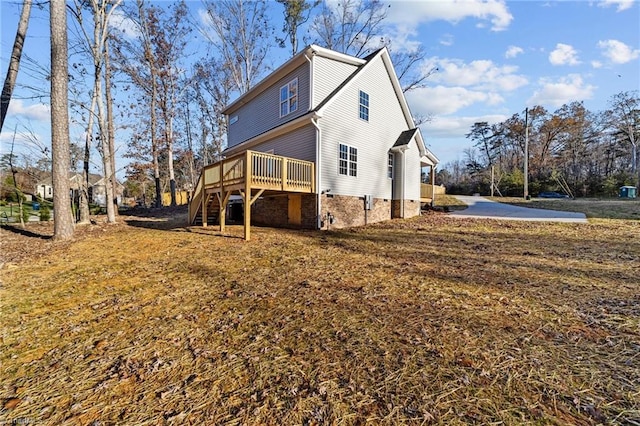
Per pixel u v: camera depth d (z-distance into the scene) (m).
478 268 5.25
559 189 30.53
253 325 3.17
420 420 1.79
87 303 3.94
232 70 21.08
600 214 12.88
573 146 35.38
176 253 6.88
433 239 8.41
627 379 2.12
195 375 2.32
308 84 11.62
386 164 14.19
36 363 2.56
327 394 2.05
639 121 31.58
